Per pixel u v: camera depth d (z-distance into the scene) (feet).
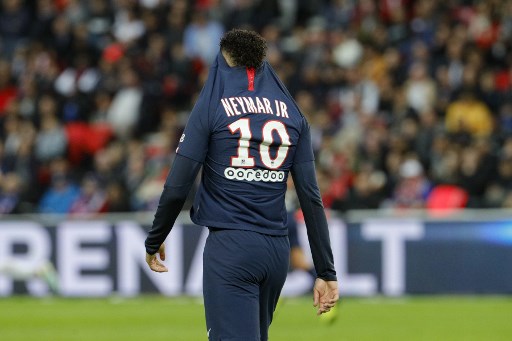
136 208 182.29
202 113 60.39
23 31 235.81
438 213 162.20
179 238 162.09
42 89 213.25
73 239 163.53
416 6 235.40
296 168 61.82
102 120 210.18
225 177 60.29
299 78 210.38
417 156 190.70
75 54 225.76
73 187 188.96
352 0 236.63
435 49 219.00
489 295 160.76
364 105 208.54
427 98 207.10
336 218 162.20
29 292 164.04
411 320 133.69
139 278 163.12
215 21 231.30
